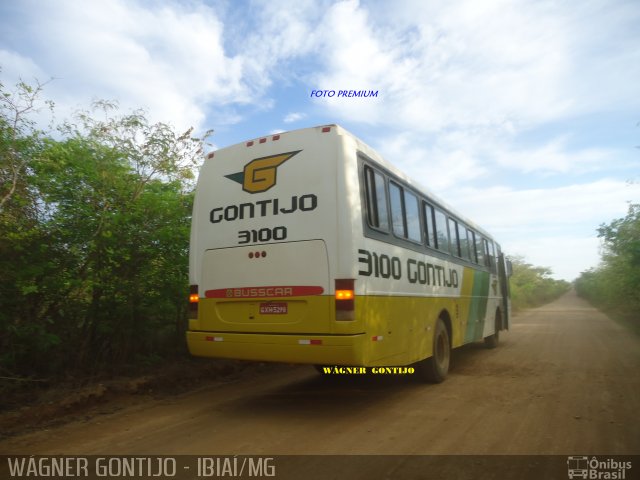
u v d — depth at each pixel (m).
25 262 6.03
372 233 5.55
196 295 6.07
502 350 11.60
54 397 5.85
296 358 5.16
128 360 7.64
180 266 7.76
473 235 10.47
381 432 4.85
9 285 5.96
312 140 5.45
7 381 5.93
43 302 6.49
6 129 5.80
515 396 6.45
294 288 5.27
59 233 6.39
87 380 6.63
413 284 6.66
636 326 18.06
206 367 8.02
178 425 5.20
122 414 5.67
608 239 14.78
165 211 7.43
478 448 4.34
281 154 5.62
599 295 40.28
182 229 7.54
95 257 6.72
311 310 5.14
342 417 5.47
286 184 5.52
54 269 6.35
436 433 4.80
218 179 6.12
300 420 5.36
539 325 19.94
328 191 5.23
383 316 5.61
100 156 6.96
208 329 5.89
